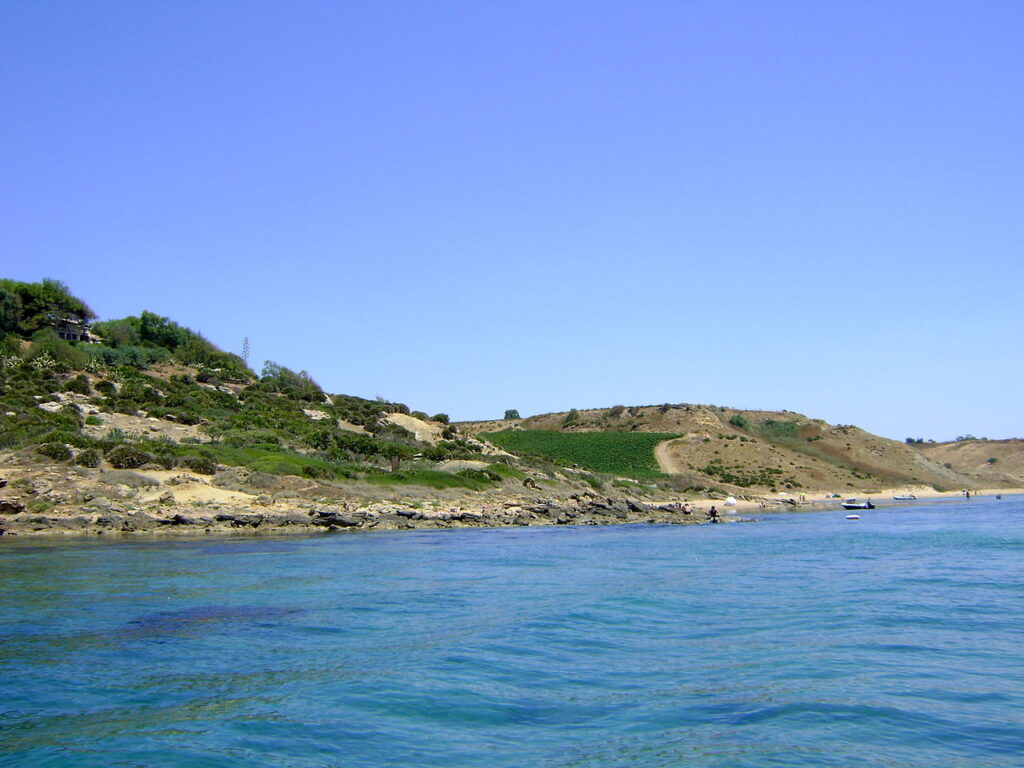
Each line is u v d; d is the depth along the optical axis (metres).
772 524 69.75
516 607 23.39
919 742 12.13
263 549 39.28
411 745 12.12
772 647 18.44
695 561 36.62
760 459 146.62
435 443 98.69
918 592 26.73
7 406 64.06
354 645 18.33
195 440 68.12
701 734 12.56
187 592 25.31
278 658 17.06
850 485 141.75
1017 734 12.48
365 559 35.59
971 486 166.50
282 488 58.94
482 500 69.06
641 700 14.34
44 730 12.54
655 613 22.62
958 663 16.89
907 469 164.00
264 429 78.62
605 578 30.11
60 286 102.44
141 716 13.26
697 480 127.38
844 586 28.17
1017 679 15.62
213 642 18.47
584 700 14.34
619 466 135.88
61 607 22.47
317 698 14.30
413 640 18.91
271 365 112.38
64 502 49.03
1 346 83.69
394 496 64.19
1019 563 35.88
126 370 88.31
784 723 13.03
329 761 11.45
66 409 67.75
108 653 17.31
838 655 17.62
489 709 13.80
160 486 54.34
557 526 64.50
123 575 28.95
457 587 27.27
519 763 11.44
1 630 19.48
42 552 36.34
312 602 23.88
